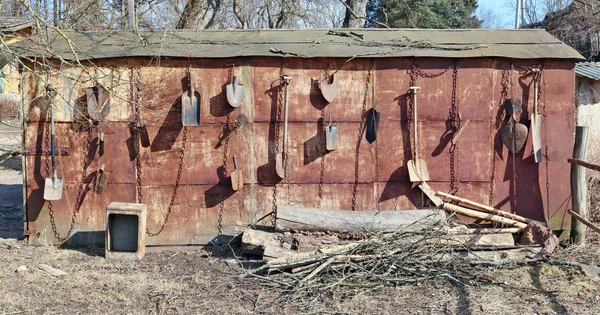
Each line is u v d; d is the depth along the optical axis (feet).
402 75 24.68
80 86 24.04
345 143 24.64
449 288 19.61
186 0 53.67
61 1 37.96
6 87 74.59
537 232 23.11
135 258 22.81
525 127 24.45
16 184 43.96
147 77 24.12
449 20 98.32
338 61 24.49
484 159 24.89
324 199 24.66
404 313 17.67
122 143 24.17
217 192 24.47
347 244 21.36
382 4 77.97
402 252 20.70
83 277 20.54
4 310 17.44
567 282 20.13
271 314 17.72
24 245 23.97
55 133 24.04
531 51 25.07
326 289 19.39
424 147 24.79
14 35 24.18
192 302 18.56
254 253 22.65
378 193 24.79
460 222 23.76
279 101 24.40
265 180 24.50
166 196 24.38
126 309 17.90
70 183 24.14
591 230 25.66
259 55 24.06
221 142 24.26
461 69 24.73
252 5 67.97
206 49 24.38
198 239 24.47
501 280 20.16
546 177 24.99
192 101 23.90
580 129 23.95
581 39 70.90
